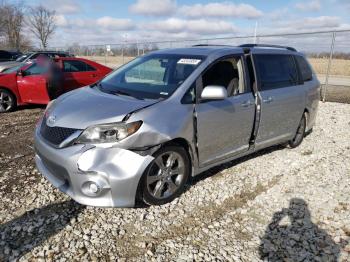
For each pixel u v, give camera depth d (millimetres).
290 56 5516
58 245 2949
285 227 3379
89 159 3121
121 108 3383
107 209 3541
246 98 4367
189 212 3576
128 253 2906
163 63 4289
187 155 3758
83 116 3330
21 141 5910
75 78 9234
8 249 2867
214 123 3955
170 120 3475
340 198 4012
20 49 47438
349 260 2912
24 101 8773
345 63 23109
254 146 4758
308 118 5961
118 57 22359
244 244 3096
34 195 3797
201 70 3951
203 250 2986
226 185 4250
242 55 4496
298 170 4879
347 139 6633
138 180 3260
